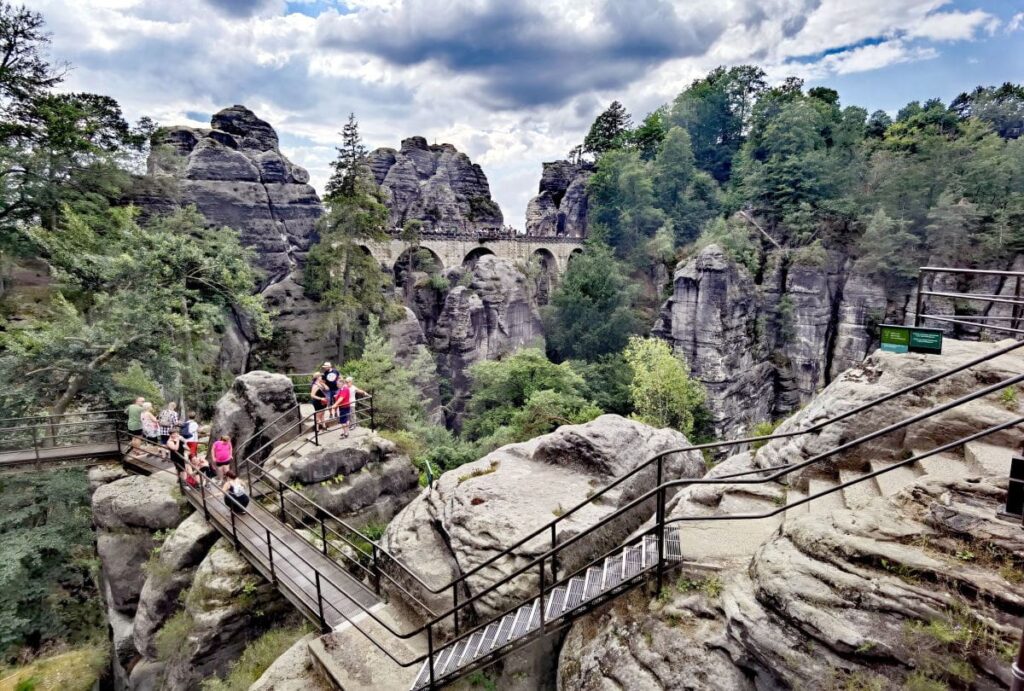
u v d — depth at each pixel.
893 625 4.86
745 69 77.06
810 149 57.91
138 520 14.39
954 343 9.23
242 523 13.10
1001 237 47.94
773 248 56.03
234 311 37.22
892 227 51.75
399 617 9.95
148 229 32.53
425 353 42.91
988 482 5.62
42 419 17.78
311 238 46.81
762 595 5.59
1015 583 4.65
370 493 15.50
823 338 53.09
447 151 77.69
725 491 8.65
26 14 25.05
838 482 7.46
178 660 11.02
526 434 31.70
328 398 17.64
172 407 17.94
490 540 9.80
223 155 41.34
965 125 60.59
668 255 61.16
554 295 59.38
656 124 80.44
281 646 10.77
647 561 7.05
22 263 28.45
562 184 89.56
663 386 40.28
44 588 16.67
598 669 6.83
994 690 4.36
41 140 26.89
